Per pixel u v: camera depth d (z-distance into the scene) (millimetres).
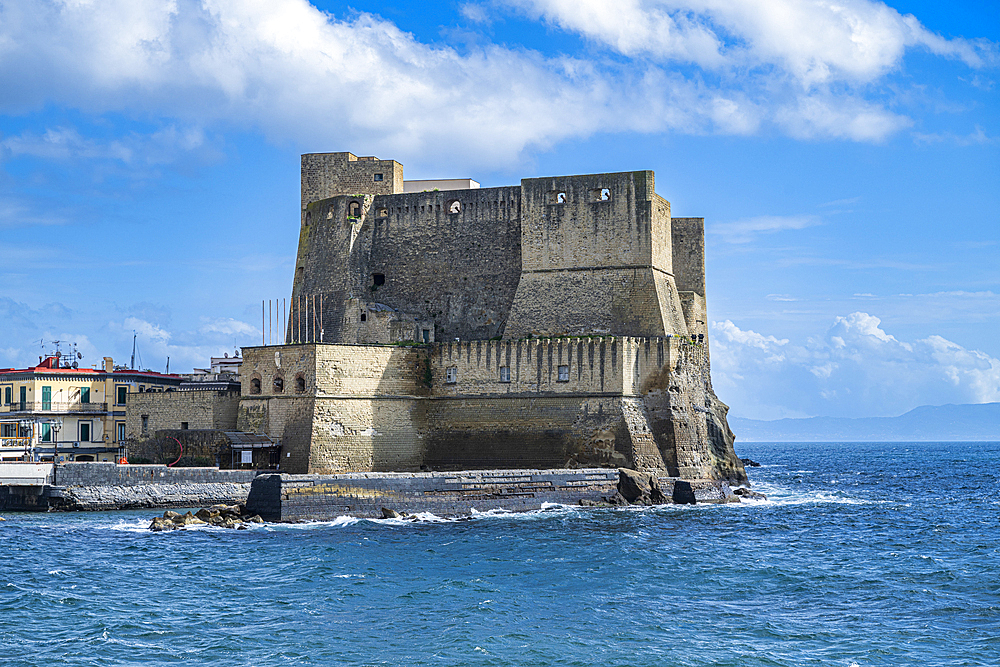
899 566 58281
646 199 92562
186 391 92688
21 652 39875
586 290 93375
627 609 47062
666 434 86938
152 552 58875
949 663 39094
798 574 55406
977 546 66250
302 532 65438
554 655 39938
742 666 38781
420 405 90062
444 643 41281
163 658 39375
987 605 48344
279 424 85625
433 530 67062
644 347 87938
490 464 87812
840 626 44406
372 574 53438
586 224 94125
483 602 47812
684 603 48469
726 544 65438
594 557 59094
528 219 96000
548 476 78625
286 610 46156
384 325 98125
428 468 89500
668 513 79188
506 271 98625
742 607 47844
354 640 41688
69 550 59250
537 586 51469
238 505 71812
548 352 87438
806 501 96188
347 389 85312
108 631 42656
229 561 56438
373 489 71938
